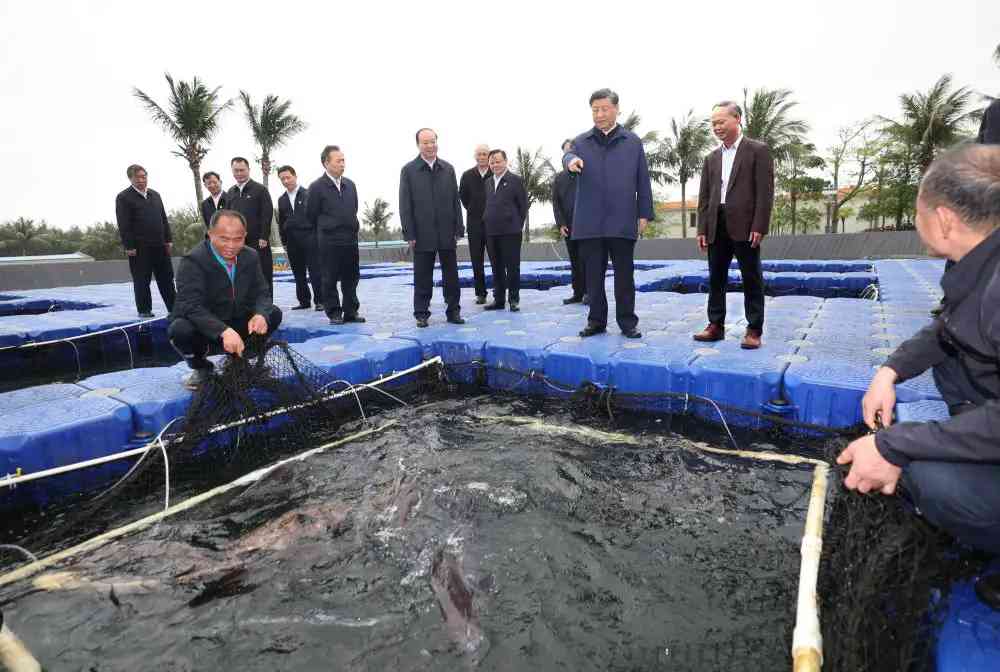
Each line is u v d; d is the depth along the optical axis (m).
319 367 4.30
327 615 1.92
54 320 7.62
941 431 1.43
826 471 2.76
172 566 2.25
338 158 6.27
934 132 29.36
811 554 1.99
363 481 2.94
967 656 1.44
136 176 7.50
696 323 5.76
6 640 1.82
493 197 6.70
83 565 2.28
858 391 3.39
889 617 1.62
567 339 5.06
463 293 9.78
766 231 4.21
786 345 4.55
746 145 4.26
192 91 25.94
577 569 2.13
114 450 3.33
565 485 2.82
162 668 1.72
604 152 4.83
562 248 21.66
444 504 2.63
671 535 2.37
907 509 1.74
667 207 49.50
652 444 3.43
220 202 7.60
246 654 1.76
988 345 1.55
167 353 7.86
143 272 7.79
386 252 25.34
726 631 1.81
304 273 7.96
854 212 41.59
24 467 2.99
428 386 5.02
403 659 1.71
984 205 1.49
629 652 1.73
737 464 3.10
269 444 3.74
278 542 2.36
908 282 8.59
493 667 1.68
